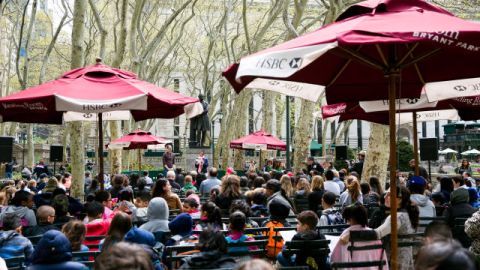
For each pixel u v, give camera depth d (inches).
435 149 639.8
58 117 385.1
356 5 201.2
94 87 307.0
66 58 1293.1
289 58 165.8
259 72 169.9
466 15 895.7
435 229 170.4
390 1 194.7
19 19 1165.1
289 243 225.1
